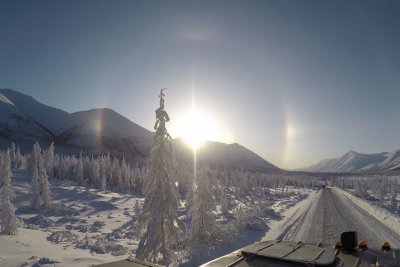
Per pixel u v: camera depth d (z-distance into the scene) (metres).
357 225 26.22
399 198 77.19
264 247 4.48
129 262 4.12
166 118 16.97
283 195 92.50
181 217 37.97
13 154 132.38
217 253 17.92
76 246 21.42
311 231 24.08
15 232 24.81
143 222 16.67
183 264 15.50
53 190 78.25
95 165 103.81
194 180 21.52
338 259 3.93
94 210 56.44
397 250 4.07
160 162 16.45
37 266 15.02
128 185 101.44
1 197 24.98
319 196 77.75
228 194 89.94
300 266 3.75
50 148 110.50
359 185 83.56
